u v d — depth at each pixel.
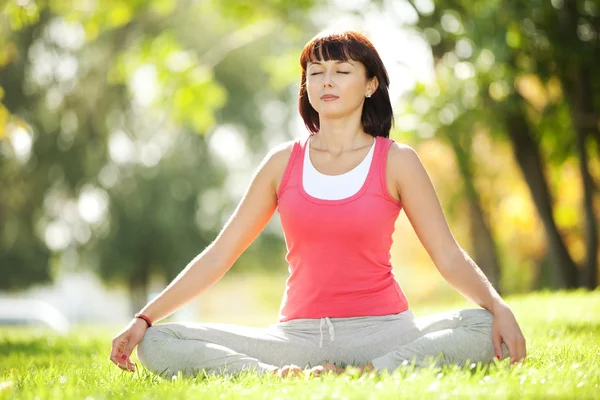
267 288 76.50
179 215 42.31
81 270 43.72
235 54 42.75
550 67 18.27
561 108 20.62
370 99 6.54
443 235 6.16
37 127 38.91
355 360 6.07
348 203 6.06
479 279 6.03
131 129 41.03
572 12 16.92
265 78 43.38
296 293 6.27
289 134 45.78
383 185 6.14
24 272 40.78
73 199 40.91
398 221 37.91
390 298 6.22
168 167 42.50
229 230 6.40
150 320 6.08
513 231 33.75
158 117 41.19
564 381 5.18
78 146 39.62
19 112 38.38
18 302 33.84
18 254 40.56
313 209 6.09
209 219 44.16
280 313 6.42
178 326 5.99
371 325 6.12
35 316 32.97
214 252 6.33
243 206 6.46
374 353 6.04
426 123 20.25
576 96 19.50
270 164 6.46
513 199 29.88
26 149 39.03
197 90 24.80
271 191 6.46
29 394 5.18
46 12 36.69
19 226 40.28
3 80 37.94
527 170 22.06
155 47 25.08
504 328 5.75
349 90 6.26
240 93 43.38
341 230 6.03
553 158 22.73
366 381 5.14
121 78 25.80
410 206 6.23
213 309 76.75
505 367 5.65
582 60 17.23
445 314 6.00
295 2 24.30
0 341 12.52
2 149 37.84
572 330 9.99
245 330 6.12
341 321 6.14
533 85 23.98
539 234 33.84
